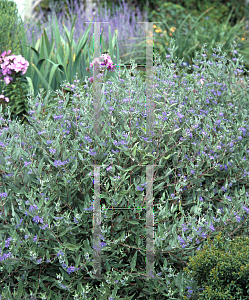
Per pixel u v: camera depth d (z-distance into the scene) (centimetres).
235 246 192
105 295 205
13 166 223
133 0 930
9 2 493
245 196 226
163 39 640
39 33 626
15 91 377
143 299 224
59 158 221
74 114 245
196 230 199
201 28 708
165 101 241
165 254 223
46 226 194
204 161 230
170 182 244
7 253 204
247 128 265
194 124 240
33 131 235
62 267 213
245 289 183
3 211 210
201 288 195
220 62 297
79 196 229
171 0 912
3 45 432
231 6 961
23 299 207
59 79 409
